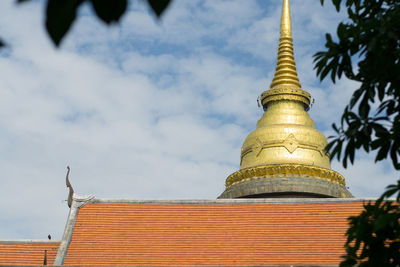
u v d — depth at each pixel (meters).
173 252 41.28
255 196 56.56
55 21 6.55
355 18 18.48
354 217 16.94
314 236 40.78
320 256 39.25
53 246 43.84
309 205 43.19
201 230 42.69
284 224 42.09
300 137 60.03
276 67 66.75
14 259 42.88
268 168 57.22
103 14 6.68
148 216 44.25
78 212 44.81
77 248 42.28
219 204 44.47
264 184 56.09
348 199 42.91
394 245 15.77
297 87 64.25
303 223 41.94
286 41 67.69
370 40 16.38
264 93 64.62
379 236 15.96
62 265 40.81
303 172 56.91
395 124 16.72
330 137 17.20
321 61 17.23
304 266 38.25
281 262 39.31
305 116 62.69
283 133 60.16
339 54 17.09
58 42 6.61
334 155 17.16
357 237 16.16
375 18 16.91
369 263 15.87
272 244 40.75
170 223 43.53
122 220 44.09
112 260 41.19
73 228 43.72
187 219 43.69
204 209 44.25
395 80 16.34
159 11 6.77
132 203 45.31
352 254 16.77
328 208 42.66
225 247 41.12
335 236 40.47
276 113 62.59
